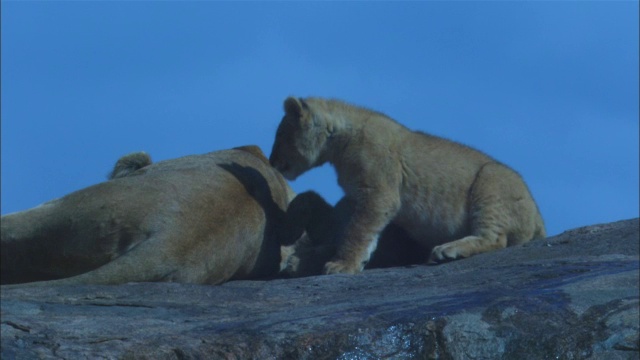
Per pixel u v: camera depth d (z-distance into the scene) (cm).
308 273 1419
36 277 1256
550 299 973
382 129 1507
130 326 933
